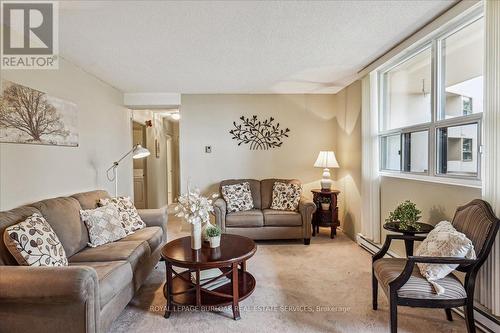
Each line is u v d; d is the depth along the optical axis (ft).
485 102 6.15
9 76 7.29
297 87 14.83
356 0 6.66
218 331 6.58
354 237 13.67
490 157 6.05
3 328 5.24
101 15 7.11
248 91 15.61
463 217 6.44
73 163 10.19
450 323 6.74
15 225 6.00
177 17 7.28
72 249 7.68
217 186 16.07
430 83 8.64
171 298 7.27
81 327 5.23
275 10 7.02
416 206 9.05
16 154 7.46
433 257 5.70
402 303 5.80
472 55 7.16
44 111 8.59
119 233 9.14
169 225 17.03
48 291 4.94
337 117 16.02
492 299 5.96
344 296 8.15
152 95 15.53
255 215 13.09
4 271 5.09
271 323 6.87
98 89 12.42
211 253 7.52
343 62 10.98
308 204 12.98
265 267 10.31
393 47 9.54
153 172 20.92
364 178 11.97
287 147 16.25
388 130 10.91
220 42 8.91
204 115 15.97
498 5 5.86
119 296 6.77
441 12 7.32
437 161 8.30
